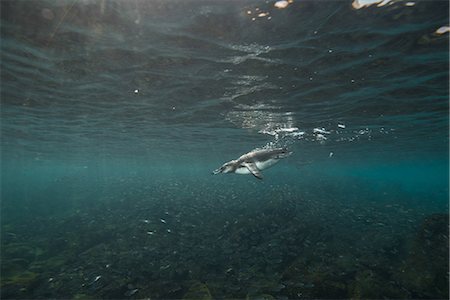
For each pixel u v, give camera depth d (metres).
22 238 18.25
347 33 8.20
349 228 19.14
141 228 16.78
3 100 15.68
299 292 9.39
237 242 15.15
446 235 13.34
